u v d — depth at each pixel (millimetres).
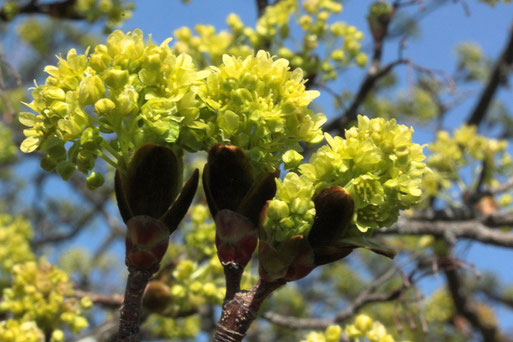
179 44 3891
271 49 4164
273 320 4320
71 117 1525
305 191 1514
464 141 4809
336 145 1591
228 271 1604
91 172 1609
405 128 1610
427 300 6258
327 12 4137
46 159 1604
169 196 1574
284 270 1541
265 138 1575
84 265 6789
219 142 1585
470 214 4699
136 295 1583
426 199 5117
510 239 4504
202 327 4914
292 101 1573
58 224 7754
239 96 1546
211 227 3459
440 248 5215
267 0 4742
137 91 1549
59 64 1579
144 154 1515
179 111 1536
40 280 3244
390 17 4766
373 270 7273
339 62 4082
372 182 1555
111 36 1558
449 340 6230
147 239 1556
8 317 3500
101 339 4188
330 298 7184
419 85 6109
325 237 1554
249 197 1597
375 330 2680
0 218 4980
